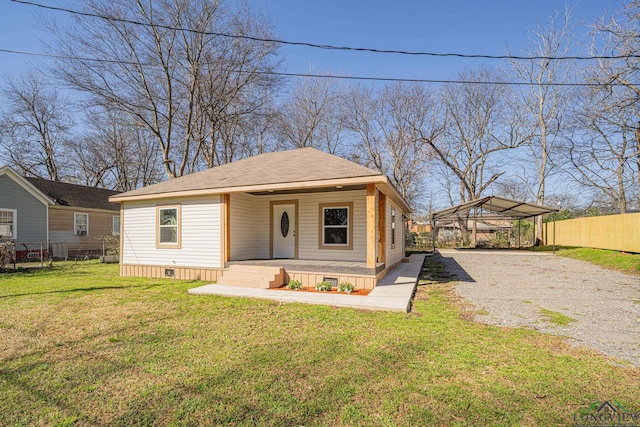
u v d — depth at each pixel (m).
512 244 26.45
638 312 5.90
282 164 10.18
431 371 3.38
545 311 5.95
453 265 13.59
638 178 17.02
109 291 7.75
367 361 3.63
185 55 17.88
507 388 3.04
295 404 2.75
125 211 10.87
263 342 4.23
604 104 13.74
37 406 2.73
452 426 2.47
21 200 16.33
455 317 5.50
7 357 3.75
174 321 5.21
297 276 8.40
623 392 2.98
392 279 9.05
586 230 17.00
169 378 3.22
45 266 13.19
